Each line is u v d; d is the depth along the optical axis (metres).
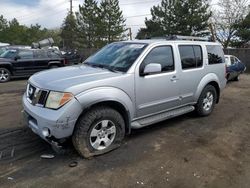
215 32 36.94
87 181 3.75
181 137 5.37
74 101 4.00
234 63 14.23
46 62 14.70
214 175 3.99
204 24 32.47
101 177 3.85
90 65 5.26
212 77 6.57
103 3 42.78
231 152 4.76
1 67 13.23
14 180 3.72
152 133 5.53
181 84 5.71
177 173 4.01
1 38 67.25
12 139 5.00
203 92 6.41
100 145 4.48
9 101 8.30
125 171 4.02
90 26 43.38
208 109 6.73
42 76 4.63
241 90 11.35
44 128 4.04
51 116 3.96
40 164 4.15
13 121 6.06
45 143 4.84
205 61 6.38
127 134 5.05
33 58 14.25
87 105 4.10
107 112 4.37
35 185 3.63
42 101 4.16
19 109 7.21
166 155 4.55
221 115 6.98
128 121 4.77
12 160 4.24
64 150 4.39
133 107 4.80
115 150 4.66
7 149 4.59
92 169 4.05
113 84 4.45
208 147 4.93
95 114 4.25
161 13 35.16
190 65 5.98
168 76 5.36
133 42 5.52
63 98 3.98
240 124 6.29
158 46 5.29
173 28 33.06
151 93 5.06
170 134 5.51
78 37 45.78
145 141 5.10
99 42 43.50
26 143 4.84
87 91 4.13
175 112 5.77
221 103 8.49
